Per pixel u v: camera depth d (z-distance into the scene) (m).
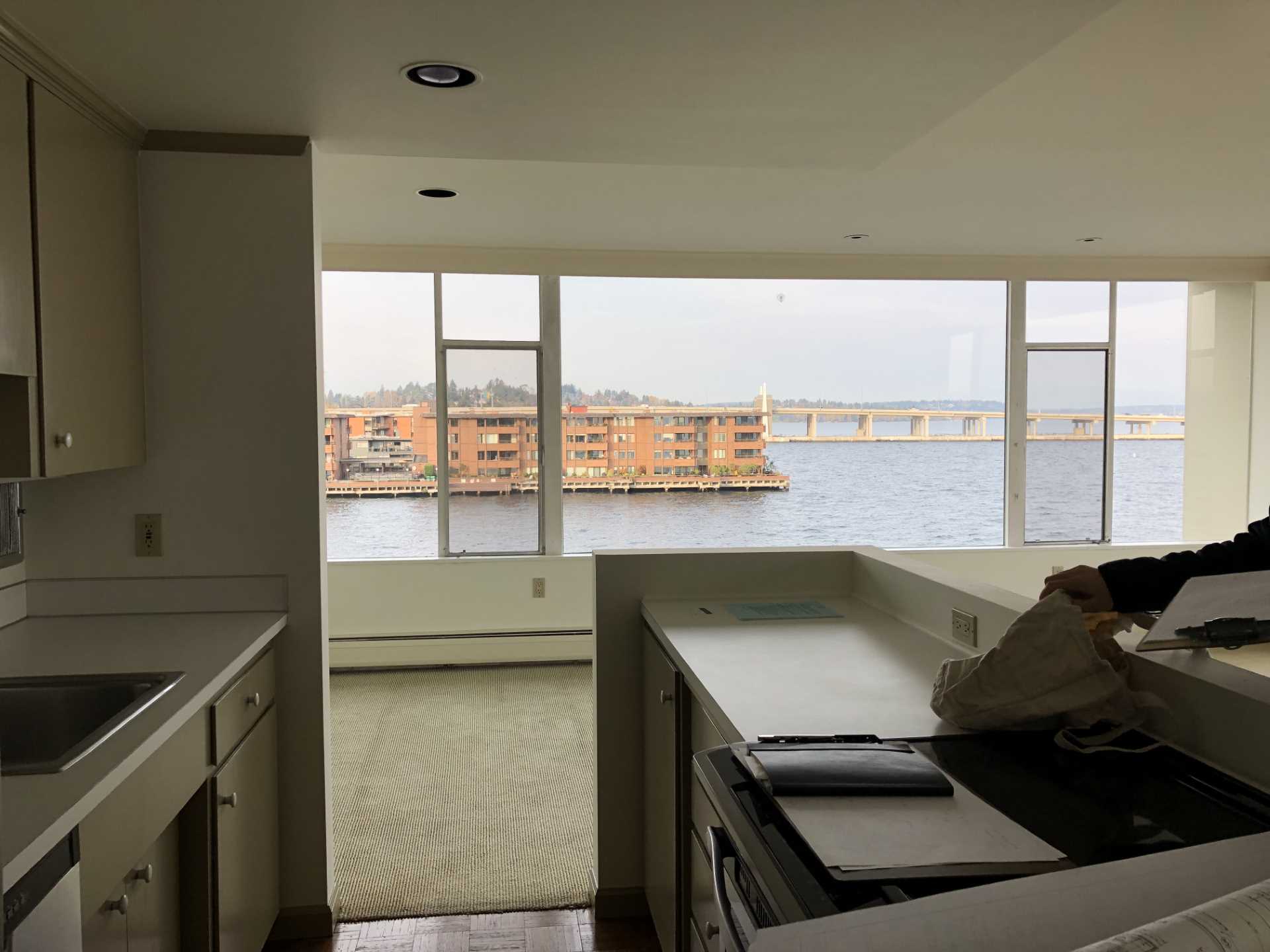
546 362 5.45
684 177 3.73
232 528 2.43
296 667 2.46
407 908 2.66
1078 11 1.73
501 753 3.94
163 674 1.85
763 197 4.09
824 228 4.75
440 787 3.57
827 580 2.73
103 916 1.39
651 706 2.45
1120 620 1.44
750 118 2.32
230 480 2.43
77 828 1.27
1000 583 5.90
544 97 2.16
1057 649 1.37
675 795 2.08
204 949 1.84
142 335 2.38
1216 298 6.01
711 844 1.22
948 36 1.84
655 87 2.10
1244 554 1.41
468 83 2.07
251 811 2.15
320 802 2.48
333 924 2.54
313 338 2.43
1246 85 2.76
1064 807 1.12
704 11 1.72
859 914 0.71
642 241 5.05
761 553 2.70
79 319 2.00
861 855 0.97
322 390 2.54
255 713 2.21
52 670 1.88
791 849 1.01
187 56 1.90
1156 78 2.70
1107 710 1.37
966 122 3.09
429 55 1.91
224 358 2.41
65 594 2.40
